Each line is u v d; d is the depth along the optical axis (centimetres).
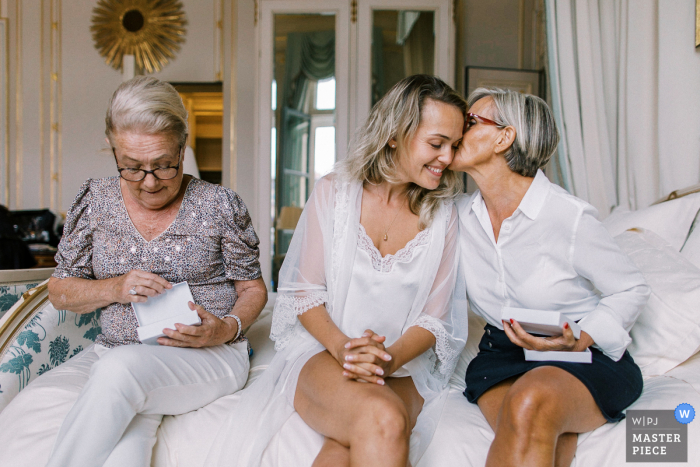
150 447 112
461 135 131
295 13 418
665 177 204
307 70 420
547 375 109
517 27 472
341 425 105
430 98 127
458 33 465
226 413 123
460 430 116
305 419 118
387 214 144
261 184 421
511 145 128
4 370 138
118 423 104
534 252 131
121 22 501
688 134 198
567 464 108
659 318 138
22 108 507
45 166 507
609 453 109
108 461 103
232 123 491
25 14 507
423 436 114
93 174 506
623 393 117
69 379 128
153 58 500
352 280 137
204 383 124
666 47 202
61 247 137
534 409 100
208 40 498
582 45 232
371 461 96
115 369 107
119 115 121
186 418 123
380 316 138
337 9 416
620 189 226
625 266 125
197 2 498
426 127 126
